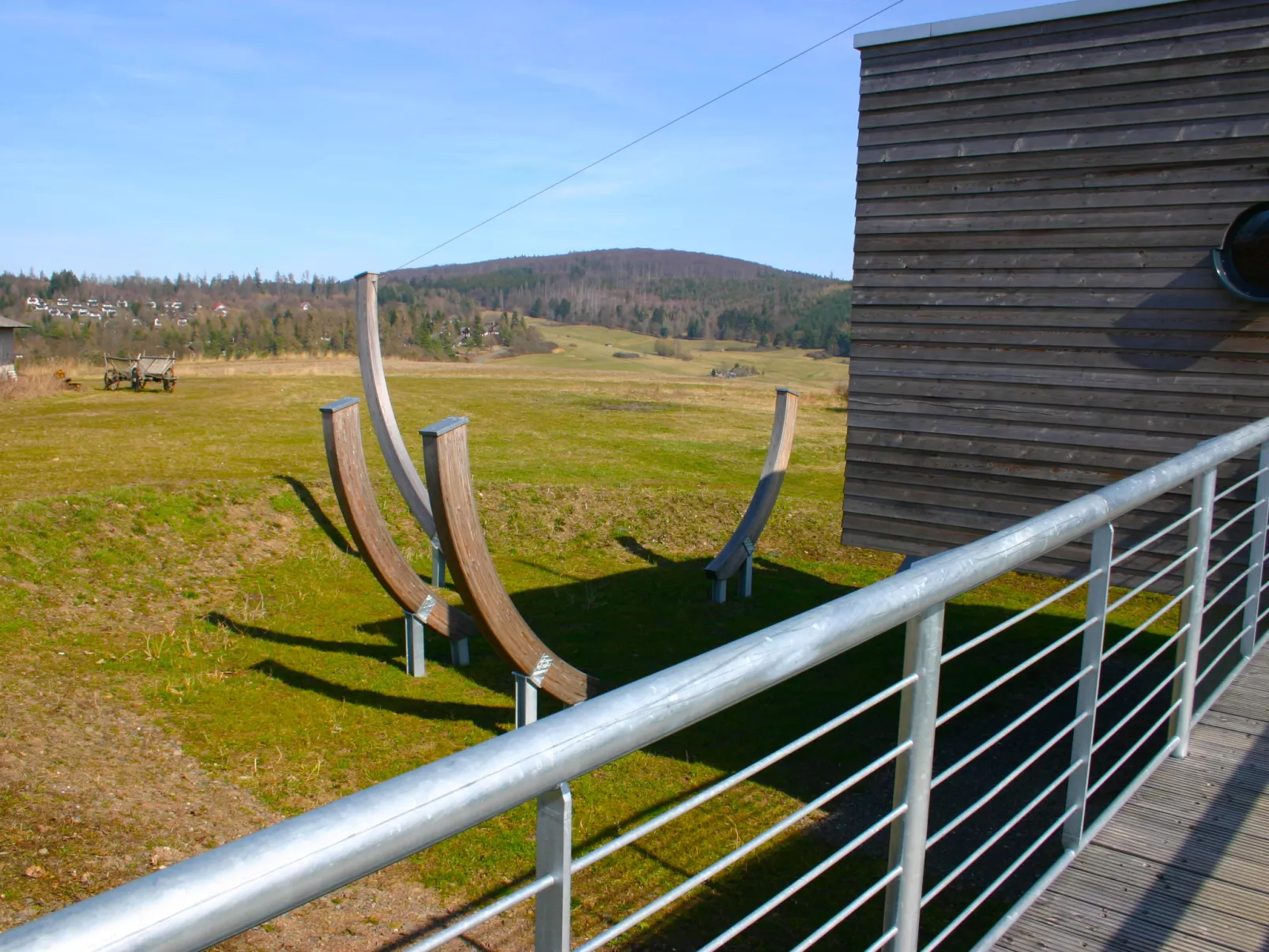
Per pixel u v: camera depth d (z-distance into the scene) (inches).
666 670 42.3
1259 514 133.4
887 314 230.1
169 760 204.5
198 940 26.7
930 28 214.7
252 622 304.3
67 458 451.5
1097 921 81.7
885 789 209.3
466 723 239.5
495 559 399.5
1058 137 205.3
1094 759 220.4
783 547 426.9
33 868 153.4
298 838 29.1
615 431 689.6
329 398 799.7
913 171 222.5
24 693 226.8
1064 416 212.1
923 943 153.2
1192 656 110.8
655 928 156.6
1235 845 93.7
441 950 147.6
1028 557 69.2
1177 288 196.7
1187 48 190.7
